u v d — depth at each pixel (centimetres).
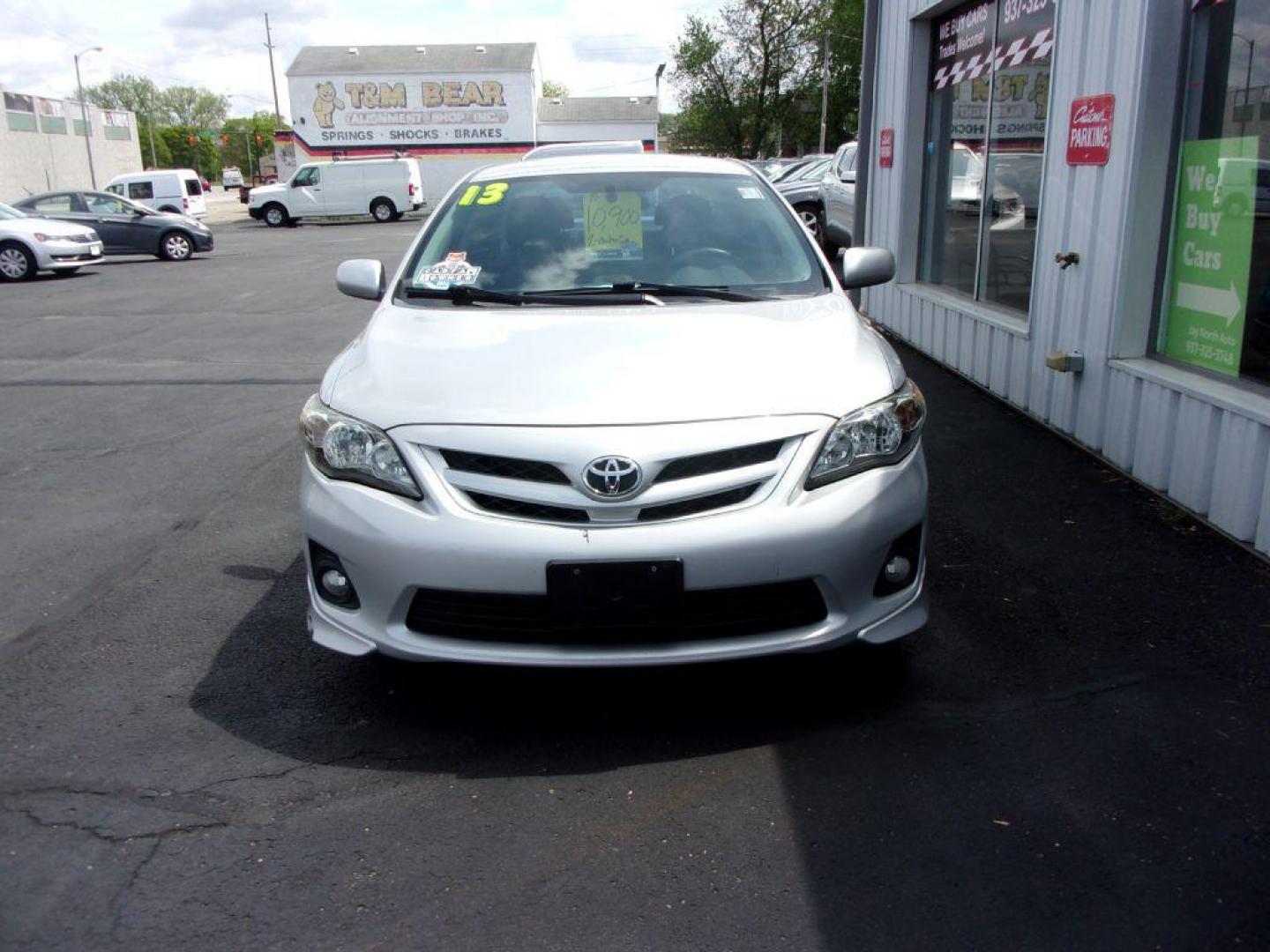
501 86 4469
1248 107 466
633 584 291
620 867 262
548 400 306
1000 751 307
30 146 4381
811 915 244
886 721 325
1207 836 267
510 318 370
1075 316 597
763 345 338
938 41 902
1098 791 287
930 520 493
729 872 260
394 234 2928
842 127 5831
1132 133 527
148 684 361
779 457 302
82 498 575
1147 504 505
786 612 304
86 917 248
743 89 5912
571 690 348
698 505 296
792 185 1777
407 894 255
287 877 261
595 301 388
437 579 296
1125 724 319
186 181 3725
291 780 302
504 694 347
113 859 269
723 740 317
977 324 759
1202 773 294
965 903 246
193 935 242
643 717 331
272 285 1647
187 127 11769
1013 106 726
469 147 4528
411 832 278
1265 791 285
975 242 811
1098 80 565
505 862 266
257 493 577
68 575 464
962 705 333
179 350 1046
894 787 292
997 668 355
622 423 297
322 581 321
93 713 342
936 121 912
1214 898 245
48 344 1101
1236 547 450
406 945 238
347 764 310
